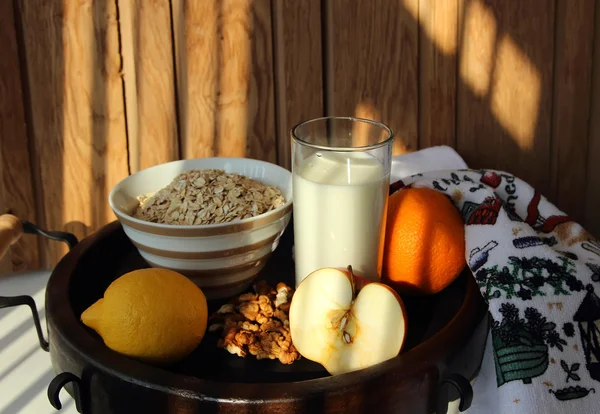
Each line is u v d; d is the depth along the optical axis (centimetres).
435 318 84
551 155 107
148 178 90
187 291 78
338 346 77
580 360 79
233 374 78
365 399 73
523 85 104
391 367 73
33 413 82
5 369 86
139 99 99
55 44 97
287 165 104
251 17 98
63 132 99
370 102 103
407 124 104
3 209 101
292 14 99
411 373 74
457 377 75
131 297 76
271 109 102
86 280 87
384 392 73
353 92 103
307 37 100
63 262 86
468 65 103
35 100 98
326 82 102
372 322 77
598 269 84
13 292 97
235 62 99
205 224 82
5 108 98
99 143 100
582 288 81
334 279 78
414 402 74
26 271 102
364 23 100
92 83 98
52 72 98
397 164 101
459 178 92
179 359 78
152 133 101
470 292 83
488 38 102
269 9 98
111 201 84
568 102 105
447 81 103
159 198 85
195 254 82
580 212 109
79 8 96
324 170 82
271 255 90
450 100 104
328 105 103
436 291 86
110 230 91
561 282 82
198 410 72
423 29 101
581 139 107
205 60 99
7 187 100
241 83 100
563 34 103
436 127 105
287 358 79
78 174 101
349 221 82
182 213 83
